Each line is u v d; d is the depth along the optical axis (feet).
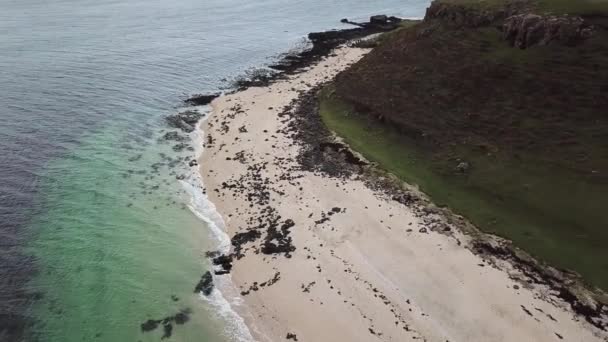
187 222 137.80
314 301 106.01
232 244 127.13
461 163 148.25
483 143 153.89
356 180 150.61
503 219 126.00
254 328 101.35
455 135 161.07
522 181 136.77
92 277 115.96
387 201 138.82
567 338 92.73
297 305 105.50
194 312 105.91
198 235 131.95
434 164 152.66
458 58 186.60
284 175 156.46
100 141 185.88
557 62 158.30
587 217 120.26
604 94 144.66
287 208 139.03
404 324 98.27
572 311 98.63
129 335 99.96
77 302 108.47
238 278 115.44
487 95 167.53
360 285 109.09
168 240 130.11
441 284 107.76
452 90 177.37
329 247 121.80
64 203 145.79
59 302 108.37
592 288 102.89
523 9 178.81
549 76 157.28
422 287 107.34
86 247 126.72
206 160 171.94
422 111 176.04
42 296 110.01
